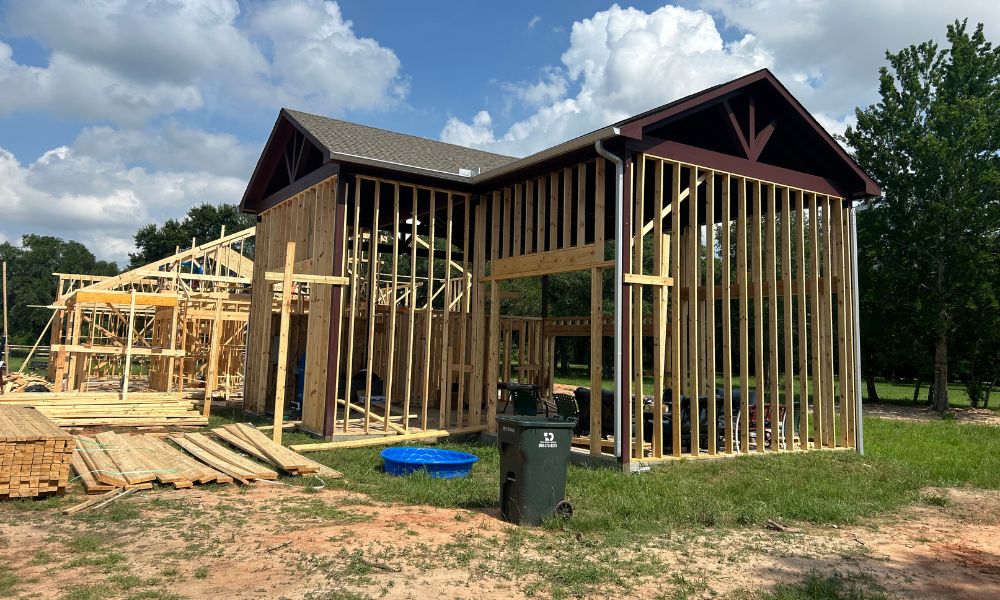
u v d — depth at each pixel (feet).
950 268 66.80
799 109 33.17
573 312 116.88
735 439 33.17
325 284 33.19
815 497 23.38
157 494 20.45
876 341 75.51
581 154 29.73
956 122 67.82
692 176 30.37
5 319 65.46
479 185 36.83
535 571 14.08
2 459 18.70
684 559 15.62
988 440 43.42
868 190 35.78
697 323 29.78
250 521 17.54
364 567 13.87
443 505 20.16
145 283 64.49
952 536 19.12
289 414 40.73
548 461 18.21
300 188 38.91
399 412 44.45
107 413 35.96
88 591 12.08
